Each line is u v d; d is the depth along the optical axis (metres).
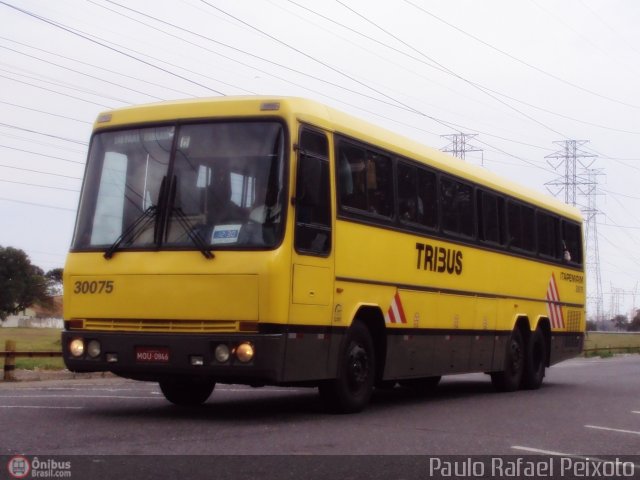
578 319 22.75
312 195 11.72
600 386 20.92
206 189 11.67
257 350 11.07
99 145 12.43
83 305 11.91
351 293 12.77
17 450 9.02
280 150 11.56
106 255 11.81
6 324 106.25
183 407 13.62
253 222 11.39
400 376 14.27
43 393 15.93
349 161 12.92
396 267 14.04
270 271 11.16
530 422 12.83
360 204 13.10
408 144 14.85
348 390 12.84
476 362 17.12
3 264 104.94
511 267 18.66
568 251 22.31
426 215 15.15
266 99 11.81
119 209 12.00
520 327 19.34
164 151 11.98
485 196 17.62
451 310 15.95
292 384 12.55
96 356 11.75
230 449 9.37
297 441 10.06
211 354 11.19
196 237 11.48
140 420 11.66
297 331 11.53
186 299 11.36
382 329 13.69
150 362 11.41
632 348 54.16
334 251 12.35
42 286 108.00
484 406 15.22
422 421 12.49
